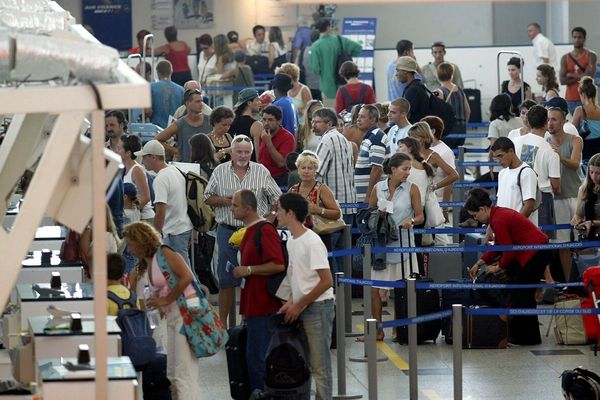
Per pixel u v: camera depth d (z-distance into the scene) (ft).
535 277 100.78
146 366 73.87
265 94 147.33
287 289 80.18
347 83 156.15
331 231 98.32
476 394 88.58
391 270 101.30
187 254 105.60
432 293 101.81
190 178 104.99
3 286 47.16
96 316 46.62
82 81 46.96
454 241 129.90
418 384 91.04
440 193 122.21
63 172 51.55
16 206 94.27
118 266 76.13
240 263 81.76
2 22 58.34
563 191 120.47
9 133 60.95
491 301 101.09
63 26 60.90
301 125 135.44
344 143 111.55
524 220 100.42
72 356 61.46
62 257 84.17
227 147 120.37
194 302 76.33
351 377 93.09
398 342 103.40
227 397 87.35
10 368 67.46
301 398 76.79
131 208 103.55
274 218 100.12
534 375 93.71
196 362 77.41
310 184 98.99
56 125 46.24
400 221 102.22
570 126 126.11
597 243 98.84
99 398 47.11
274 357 76.54
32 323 63.41
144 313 74.13
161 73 146.41
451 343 102.89
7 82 49.70
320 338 78.79
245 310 81.25
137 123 139.44
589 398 79.30
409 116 137.49
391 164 102.73
